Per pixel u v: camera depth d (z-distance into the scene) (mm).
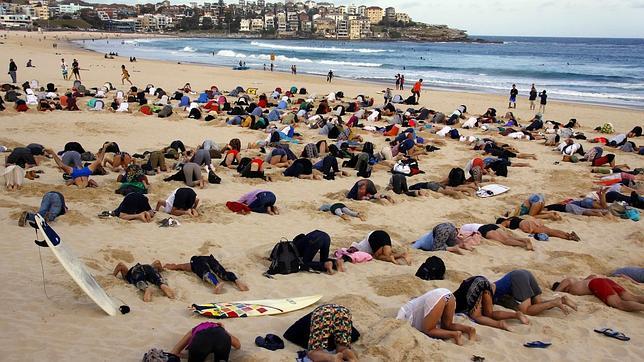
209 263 8711
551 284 9422
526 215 13234
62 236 10078
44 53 75125
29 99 26172
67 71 44781
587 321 7992
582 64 92625
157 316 7336
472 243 11094
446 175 17406
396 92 42406
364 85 48375
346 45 187000
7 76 40594
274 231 11398
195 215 11852
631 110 35969
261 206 12562
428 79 58500
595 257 10820
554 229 12195
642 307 8305
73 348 6367
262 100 29516
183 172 14391
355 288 8812
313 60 91562
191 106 26703
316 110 28453
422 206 13961
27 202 12047
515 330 7590
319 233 9586
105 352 6344
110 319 7121
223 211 12406
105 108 26766
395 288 8703
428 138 23203
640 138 25469
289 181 15711
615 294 8586
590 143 23188
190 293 8148
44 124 22031
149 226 11086
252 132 22703
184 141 20547
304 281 8969
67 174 13930
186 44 156625
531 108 35250
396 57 109500
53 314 7113
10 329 6652
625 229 12781
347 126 23438
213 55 100250
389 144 20734
